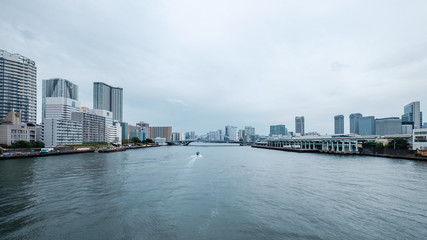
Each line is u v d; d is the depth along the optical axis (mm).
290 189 45656
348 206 35094
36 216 31188
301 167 78312
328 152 152375
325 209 33906
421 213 32000
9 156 100188
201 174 64000
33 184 49219
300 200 38312
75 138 170500
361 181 52531
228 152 181000
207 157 125188
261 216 31484
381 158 108562
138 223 29297
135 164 87250
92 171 67625
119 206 35438
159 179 56188
